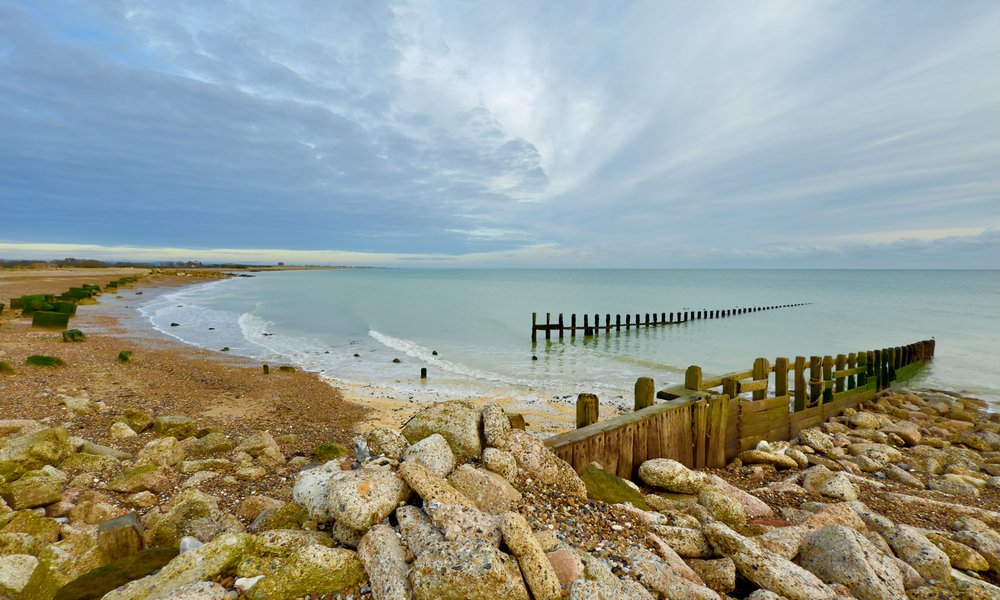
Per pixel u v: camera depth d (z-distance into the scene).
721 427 7.99
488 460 4.68
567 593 3.15
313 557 3.26
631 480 6.50
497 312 40.00
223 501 5.96
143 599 2.96
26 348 14.53
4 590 3.58
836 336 28.62
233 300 47.12
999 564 4.87
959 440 11.24
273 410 11.65
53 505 5.30
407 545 3.40
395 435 4.89
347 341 24.67
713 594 3.49
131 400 10.77
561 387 16.12
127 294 45.62
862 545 4.23
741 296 57.38
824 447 9.30
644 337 29.58
